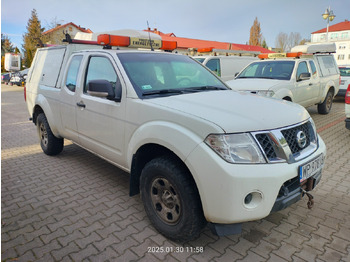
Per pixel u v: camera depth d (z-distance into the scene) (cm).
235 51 1084
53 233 292
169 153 271
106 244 273
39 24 4541
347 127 586
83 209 339
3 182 420
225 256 256
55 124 465
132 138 296
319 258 252
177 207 261
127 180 424
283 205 239
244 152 226
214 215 229
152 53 378
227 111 255
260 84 670
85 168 471
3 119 962
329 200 355
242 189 219
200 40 3766
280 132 245
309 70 777
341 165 468
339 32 6519
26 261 251
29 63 3569
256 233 290
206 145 230
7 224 310
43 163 497
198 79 373
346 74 1173
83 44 462
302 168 247
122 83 316
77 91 391
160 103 280
